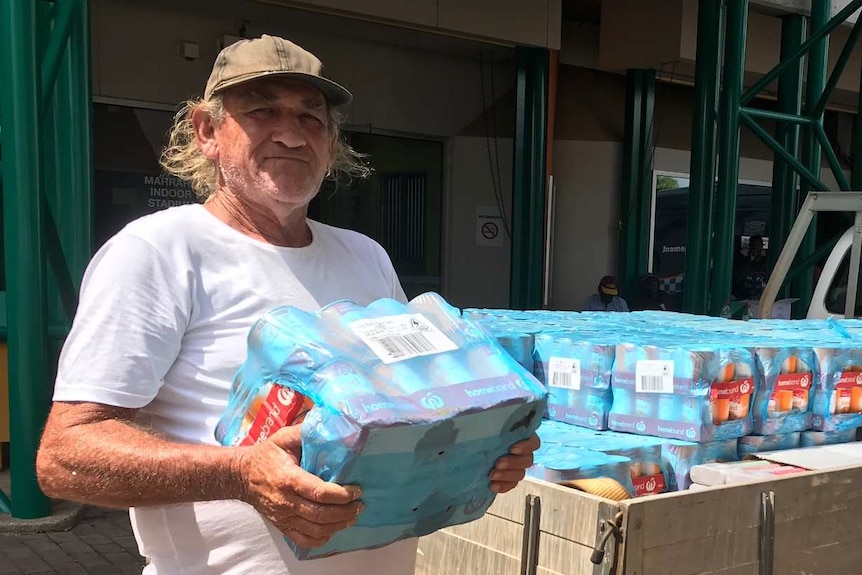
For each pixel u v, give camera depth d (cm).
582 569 155
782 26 905
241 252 145
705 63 734
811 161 880
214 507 135
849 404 230
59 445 119
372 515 114
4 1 378
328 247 164
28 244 393
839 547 184
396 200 902
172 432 134
